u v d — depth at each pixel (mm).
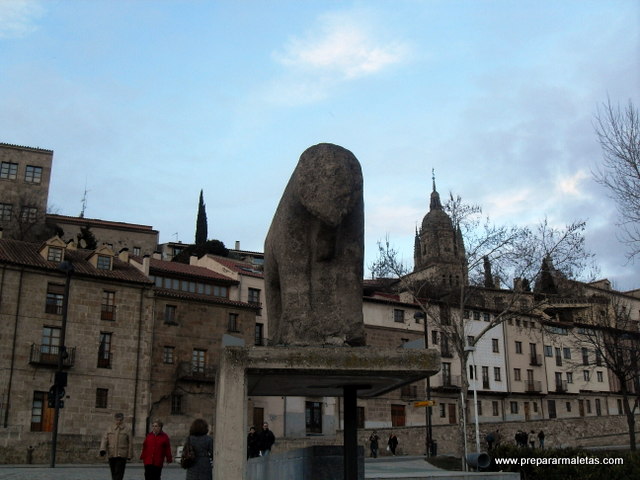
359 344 5137
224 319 42812
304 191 4980
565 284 33688
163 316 40531
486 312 56625
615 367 34875
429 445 38750
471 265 33000
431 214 97438
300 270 5168
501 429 42781
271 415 42781
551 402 60219
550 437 45000
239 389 4461
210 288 44719
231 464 4340
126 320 38969
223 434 4383
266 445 18656
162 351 39938
